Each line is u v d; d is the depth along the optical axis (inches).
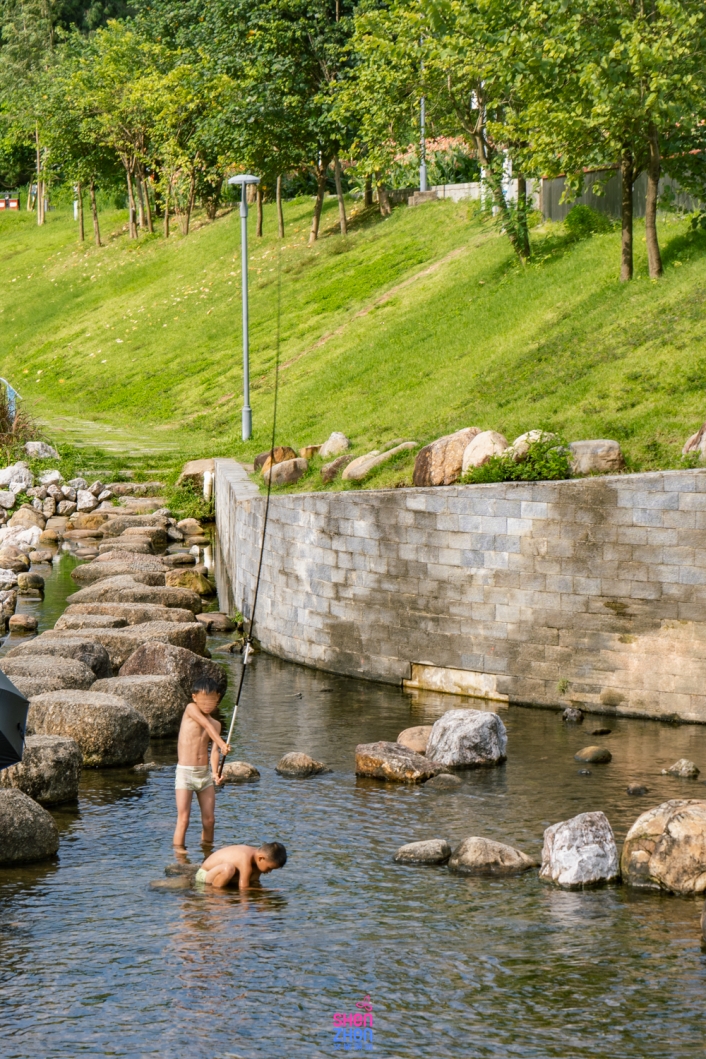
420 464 746.8
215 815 441.1
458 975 307.1
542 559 602.5
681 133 999.0
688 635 568.1
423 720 581.3
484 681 626.2
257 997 295.1
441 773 483.8
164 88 2458.2
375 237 1943.9
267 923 342.0
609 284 1047.6
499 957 318.0
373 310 1556.3
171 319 2054.6
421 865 389.7
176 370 1804.9
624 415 730.8
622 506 578.6
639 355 821.2
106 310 2281.0
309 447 953.5
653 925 339.6
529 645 609.9
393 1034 276.7
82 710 513.7
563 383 836.0
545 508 598.9
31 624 813.9
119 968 311.4
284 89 1930.4
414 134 1622.8
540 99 1037.8
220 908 353.7
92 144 2748.5
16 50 3619.6
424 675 649.6
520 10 1024.9
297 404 1254.3
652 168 979.9
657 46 901.8
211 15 2135.8
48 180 3179.1
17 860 394.0
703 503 559.8
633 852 378.9
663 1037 274.7
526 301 1165.1
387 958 317.7
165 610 775.1
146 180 2847.0
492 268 1370.6
